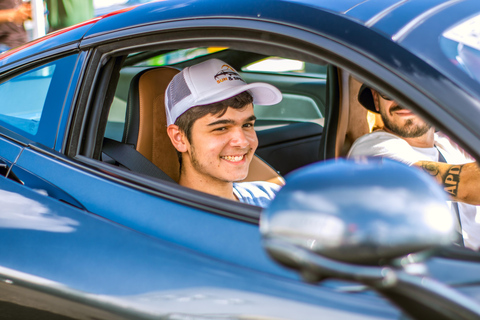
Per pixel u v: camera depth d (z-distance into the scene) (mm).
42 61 1572
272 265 984
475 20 1097
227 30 1191
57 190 1339
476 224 1602
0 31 4238
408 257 551
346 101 1834
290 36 1093
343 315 852
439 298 563
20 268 1180
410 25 1042
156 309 991
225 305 943
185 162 1709
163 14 1339
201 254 1057
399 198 559
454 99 906
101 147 1469
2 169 1483
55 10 4270
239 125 1631
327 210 561
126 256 1096
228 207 1131
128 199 1239
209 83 1599
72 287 1095
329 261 549
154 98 1736
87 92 1449
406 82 943
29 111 1560
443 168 1604
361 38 1021
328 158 1857
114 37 1408
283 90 3096
